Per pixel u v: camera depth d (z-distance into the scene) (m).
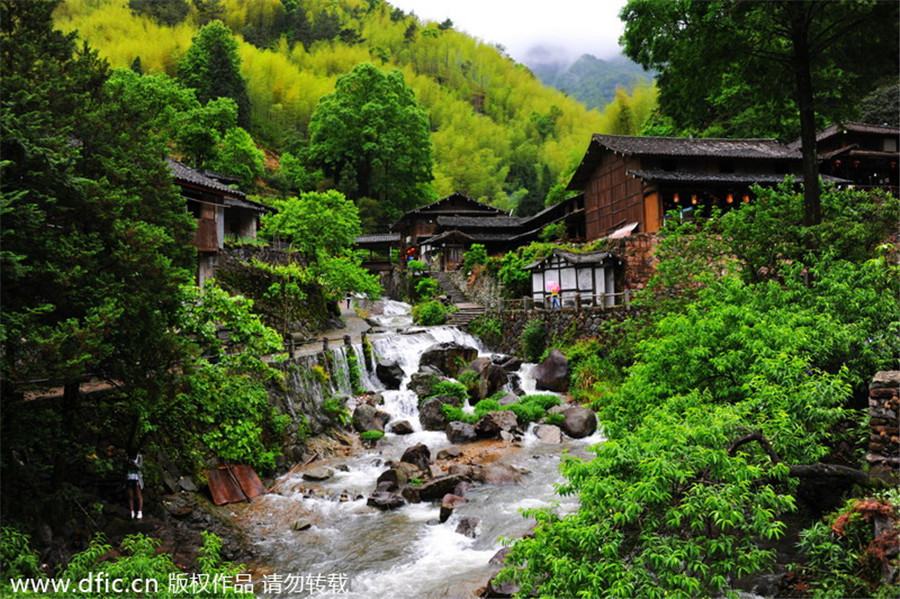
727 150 29.02
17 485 9.05
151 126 10.48
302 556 10.62
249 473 13.90
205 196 23.09
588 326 24.34
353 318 34.81
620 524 6.30
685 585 5.40
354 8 129.00
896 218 14.13
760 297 11.80
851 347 9.70
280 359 16.88
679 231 18.25
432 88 103.06
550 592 5.77
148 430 10.94
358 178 61.78
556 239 36.59
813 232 13.81
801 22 14.30
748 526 5.87
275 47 93.00
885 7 13.73
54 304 8.22
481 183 79.44
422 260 48.12
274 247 31.89
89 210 8.69
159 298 9.34
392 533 11.56
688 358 9.73
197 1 91.06
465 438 18.28
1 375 7.29
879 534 6.41
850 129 30.95
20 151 7.62
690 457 6.13
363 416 19.23
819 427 7.95
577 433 18.84
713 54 15.45
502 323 29.16
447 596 8.86
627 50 16.80
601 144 30.59
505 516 11.98
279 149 67.56
